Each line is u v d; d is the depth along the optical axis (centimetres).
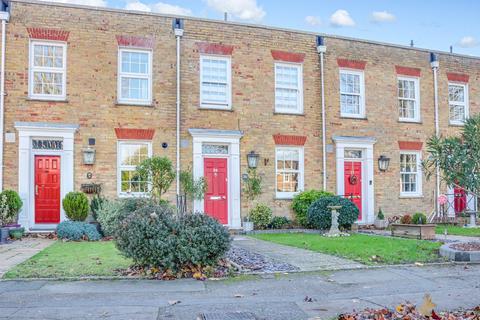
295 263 911
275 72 1722
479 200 2012
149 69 1564
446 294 661
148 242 780
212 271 804
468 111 2050
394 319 518
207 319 535
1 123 1395
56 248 1103
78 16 1497
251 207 1638
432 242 1223
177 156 1557
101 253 1016
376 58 1883
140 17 1559
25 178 1405
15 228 1311
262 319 536
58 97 1469
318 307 588
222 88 1655
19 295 651
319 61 1780
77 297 641
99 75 1505
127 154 1530
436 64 1973
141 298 637
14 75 1423
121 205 1331
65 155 1452
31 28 1445
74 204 1382
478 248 1008
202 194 1545
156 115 1552
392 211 1859
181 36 1598
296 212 1664
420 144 1933
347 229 1595
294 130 1722
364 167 1839
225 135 1609
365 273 821
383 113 1877
